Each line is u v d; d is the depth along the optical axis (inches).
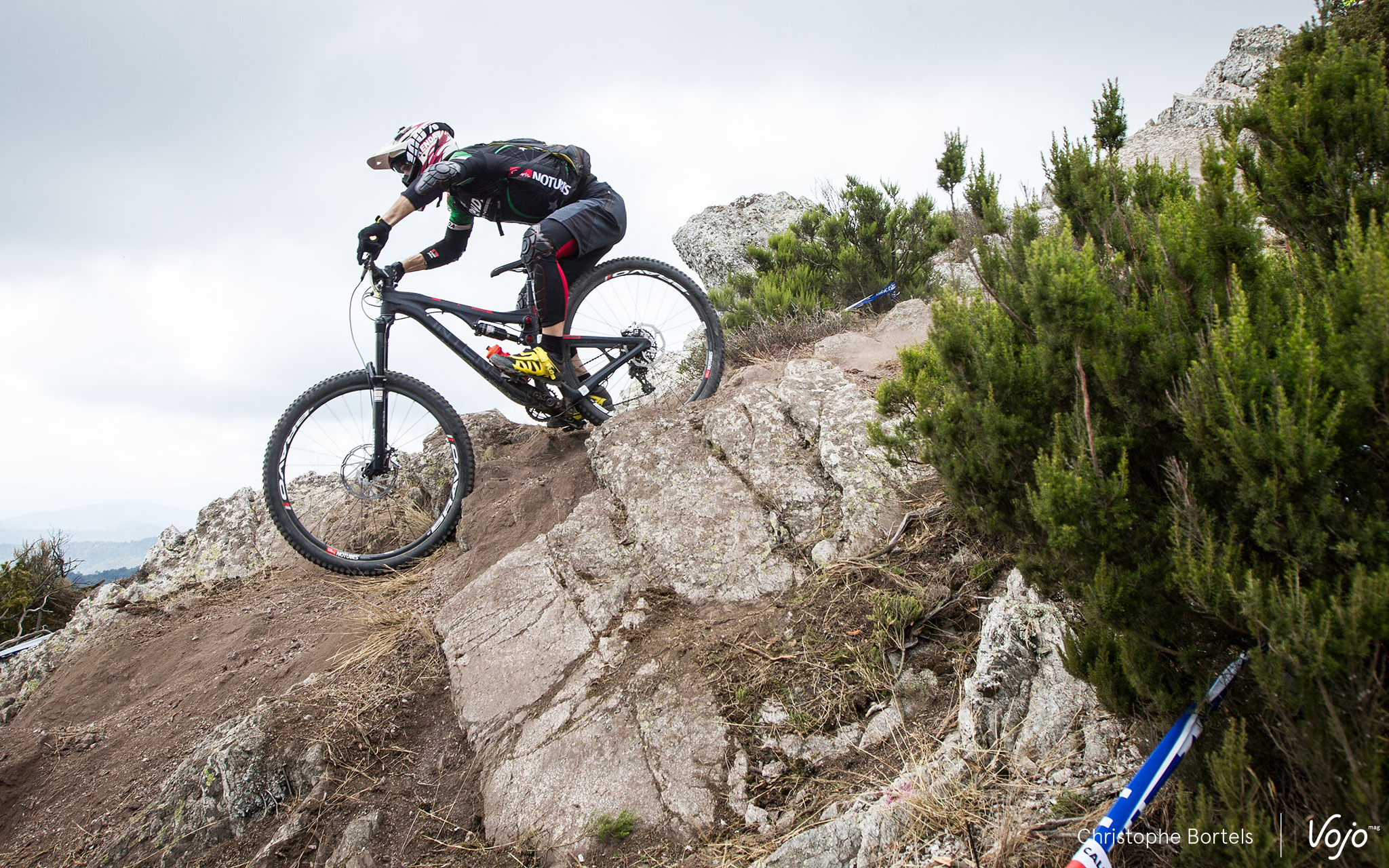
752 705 100.5
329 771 111.8
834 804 86.4
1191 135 300.8
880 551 114.7
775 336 227.9
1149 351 69.6
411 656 130.6
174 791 116.0
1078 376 72.1
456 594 141.5
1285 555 55.3
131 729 136.2
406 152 167.6
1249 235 68.6
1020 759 79.8
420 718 120.6
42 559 393.1
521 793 101.8
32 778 131.4
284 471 160.4
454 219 173.2
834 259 261.3
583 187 173.0
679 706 103.3
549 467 177.9
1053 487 64.9
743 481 137.7
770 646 107.3
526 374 163.2
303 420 161.3
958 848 74.2
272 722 117.0
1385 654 49.9
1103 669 65.6
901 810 79.5
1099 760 76.1
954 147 108.2
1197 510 60.5
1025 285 78.5
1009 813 74.7
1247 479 56.4
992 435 77.9
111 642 165.2
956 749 84.5
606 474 150.3
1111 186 92.1
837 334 207.6
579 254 171.0
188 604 173.2
